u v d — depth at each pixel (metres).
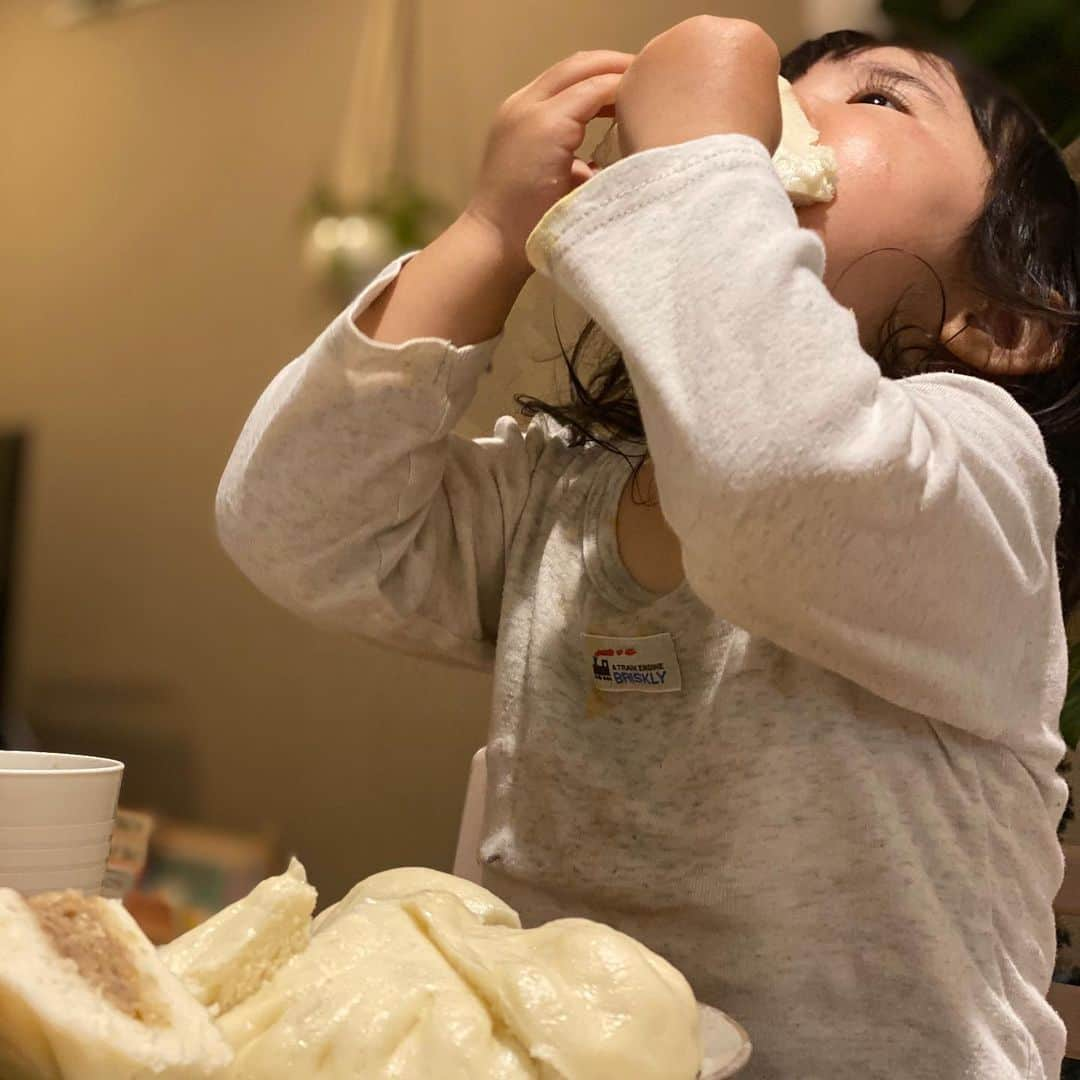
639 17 1.81
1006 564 0.64
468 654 0.85
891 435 0.56
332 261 2.19
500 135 0.74
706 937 0.70
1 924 0.43
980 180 0.75
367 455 0.72
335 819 2.26
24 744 2.64
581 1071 0.47
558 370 0.86
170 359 2.56
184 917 1.09
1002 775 0.71
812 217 0.71
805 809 0.68
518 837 0.76
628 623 0.74
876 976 0.66
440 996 0.48
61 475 2.73
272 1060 0.46
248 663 2.42
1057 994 0.93
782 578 0.57
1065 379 0.79
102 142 2.69
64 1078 0.41
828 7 0.98
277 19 2.41
